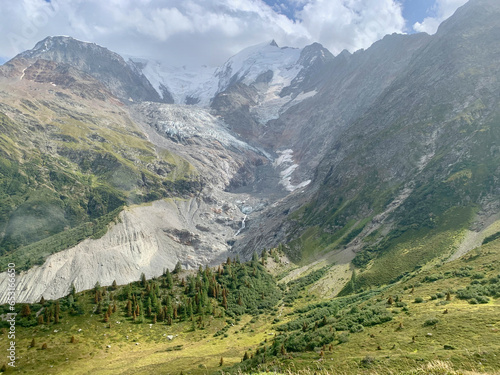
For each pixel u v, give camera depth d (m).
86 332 104.50
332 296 152.12
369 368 49.31
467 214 165.88
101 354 96.12
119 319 113.06
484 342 49.16
